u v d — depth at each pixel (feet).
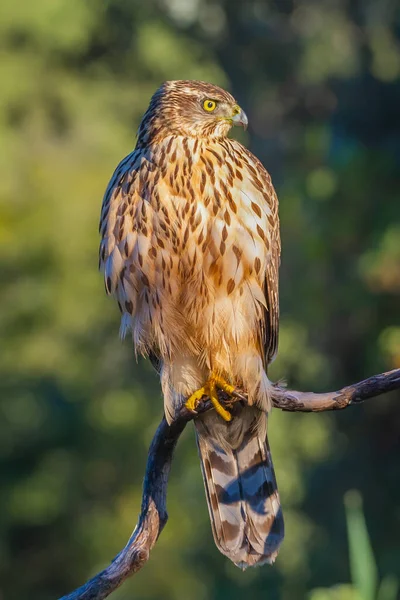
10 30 81.66
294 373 60.95
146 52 86.33
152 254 22.04
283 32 92.53
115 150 81.30
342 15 85.40
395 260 48.37
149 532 19.26
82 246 69.72
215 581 60.23
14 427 64.95
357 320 54.13
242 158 22.62
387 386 19.94
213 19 92.22
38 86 82.12
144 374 71.67
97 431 66.74
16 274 69.41
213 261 21.97
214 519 22.47
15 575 64.08
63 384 67.36
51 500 64.08
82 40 83.10
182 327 22.47
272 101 91.91
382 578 51.13
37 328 69.00
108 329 71.87
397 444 55.67
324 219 50.90
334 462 57.26
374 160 50.85
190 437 64.49
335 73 83.20
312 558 55.16
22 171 73.56
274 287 23.03
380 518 54.44
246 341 22.43
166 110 22.67
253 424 22.63
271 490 22.48
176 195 21.86
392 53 60.95
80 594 18.47
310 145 54.08
